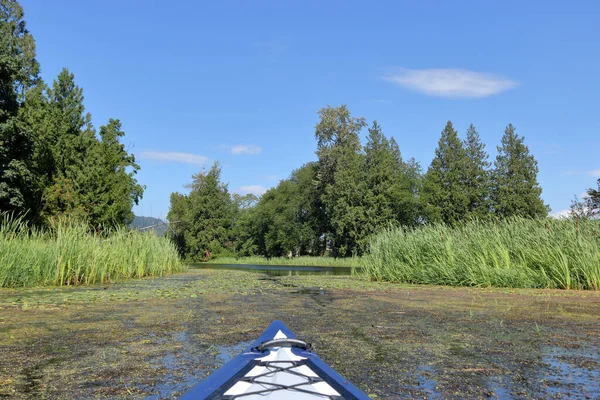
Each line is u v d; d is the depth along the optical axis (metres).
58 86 36.81
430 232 14.98
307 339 5.68
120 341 5.51
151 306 8.60
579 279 11.93
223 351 5.00
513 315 7.52
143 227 19.61
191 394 2.40
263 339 3.71
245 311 7.98
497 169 53.59
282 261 54.28
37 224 24.33
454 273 13.44
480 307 8.49
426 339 5.67
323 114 56.44
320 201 59.34
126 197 33.34
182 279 15.90
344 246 49.53
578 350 5.09
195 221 62.06
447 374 4.19
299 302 9.33
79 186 29.45
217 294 10.87
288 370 2.85
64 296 9.85
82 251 12.97
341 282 14.95
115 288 11.95
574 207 13.66
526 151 52.25
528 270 12.52
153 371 4.25
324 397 2.44
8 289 11.15
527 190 51.56
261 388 2.60
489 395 3.63
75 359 4.70
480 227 14.59
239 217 73.81
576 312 7.81
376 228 45.22
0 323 6.72
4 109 24.12
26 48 35.59
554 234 12.70
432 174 54.28
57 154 30.69
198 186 66.38
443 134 55.12
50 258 12.34
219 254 62.31
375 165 48.69
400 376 4.12
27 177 23.58
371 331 6.18
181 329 6.26
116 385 3.86
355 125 56.69
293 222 59.38
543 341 5.55
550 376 4.12
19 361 4.63
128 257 16.19
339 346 5.30
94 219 28.91
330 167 56.66
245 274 20.47
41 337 5.75
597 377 4.09
